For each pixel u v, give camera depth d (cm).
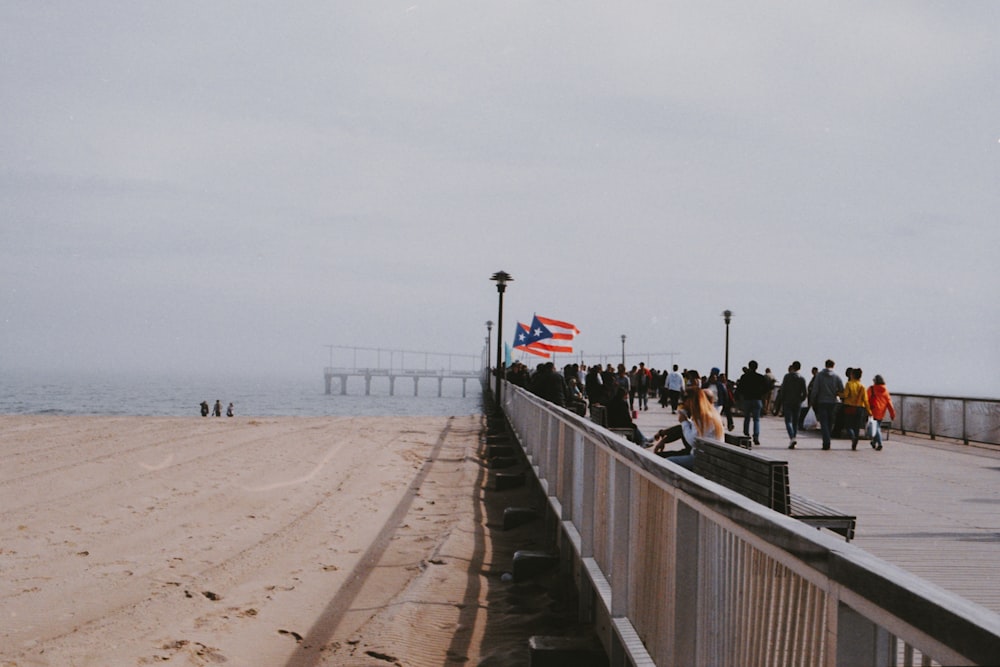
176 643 626
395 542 1013
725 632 304
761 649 267
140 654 602
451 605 726
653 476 403
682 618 357
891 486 1120
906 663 171
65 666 576
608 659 517
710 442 740
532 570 829
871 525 824
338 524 1127
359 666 573
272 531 1071
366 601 753
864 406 1673
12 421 2720
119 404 9912
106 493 1323
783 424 2433
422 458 1931
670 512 383
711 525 325
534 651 522
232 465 1692
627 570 490
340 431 2611
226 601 748
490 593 777
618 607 489
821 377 1675
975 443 1816
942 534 777
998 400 1717
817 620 220
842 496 1027
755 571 275
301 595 773
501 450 1912
